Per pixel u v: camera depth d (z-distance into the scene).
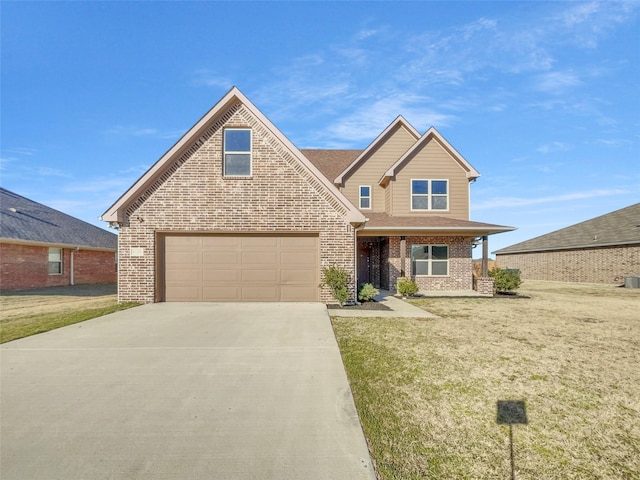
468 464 2.74
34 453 2.86
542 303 11.75
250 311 9.03
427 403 3.78
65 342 6.05
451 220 14.96
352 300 10.54
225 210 10.52
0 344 5.91
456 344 6.08
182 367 4.83
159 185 10.44
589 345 6.09
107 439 3.07
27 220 18.11
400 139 17.16
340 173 17.36
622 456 2.89
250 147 10.66
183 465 2.71
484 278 14.02
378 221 14.65
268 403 3.76
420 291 14.87
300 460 2.77
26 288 16.67
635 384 4.35
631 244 19.98
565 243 24.25
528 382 4.38
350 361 5.10
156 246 10.44
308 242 10.72
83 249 20.34
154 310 9.16
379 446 2.96
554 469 2.71
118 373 4.61
